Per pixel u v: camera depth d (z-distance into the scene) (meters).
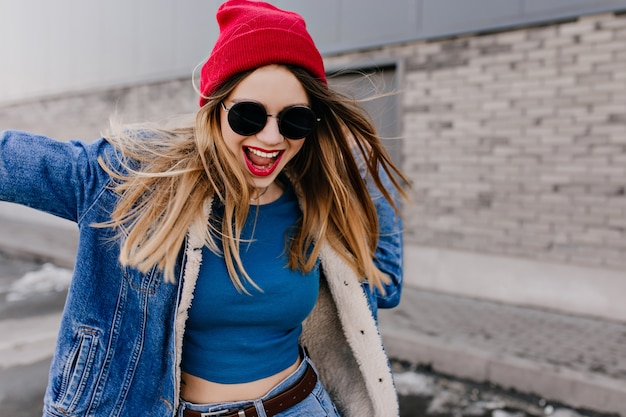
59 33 9.05
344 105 1.23
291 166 1.34
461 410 3.09
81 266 1.10
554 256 4.57
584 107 4.33
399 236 1.52
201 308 1.16
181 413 1.18
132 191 1.08
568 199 4.47
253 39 1.06
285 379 1.25
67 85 9.03
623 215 4.23
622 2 4.09
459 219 5.05
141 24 7.79
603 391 3.00
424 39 5.08
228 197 1.14
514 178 4.72
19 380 3.42
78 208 1.08
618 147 4.21
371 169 1.39
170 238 1.06
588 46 4.27
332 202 1.33
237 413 1.18
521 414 3.04
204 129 1.11
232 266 1.14
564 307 4.49
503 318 4.32
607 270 4.30
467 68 4.90
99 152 1.12
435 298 4.93
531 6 4.50
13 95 10.06
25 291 5.62
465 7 4.84
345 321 1.36
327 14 5.71
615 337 3.88
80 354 1.11
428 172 5.20
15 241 7.78
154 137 1.19
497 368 3.36
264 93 1.08
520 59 4.61
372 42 5.41
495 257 4.84
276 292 1.21
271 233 1.25
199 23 7.13
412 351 3.71
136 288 1.12
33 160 1.03
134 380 1.15
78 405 1.11
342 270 1.33
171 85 7.45
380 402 1.36
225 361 1.20
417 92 5.21
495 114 4.78
